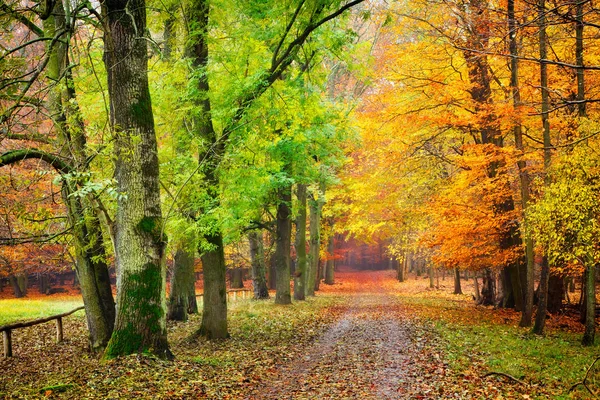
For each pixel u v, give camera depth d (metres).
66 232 9.83
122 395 6.77
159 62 12.46
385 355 11.31
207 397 7.27
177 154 12.66
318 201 28.95
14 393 6.85
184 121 12.02
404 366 10.02
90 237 10.64
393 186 21.25
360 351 11.92
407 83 16.88
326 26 13.12
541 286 13.95
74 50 9.12
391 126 17.84
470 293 35.09
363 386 8.48
